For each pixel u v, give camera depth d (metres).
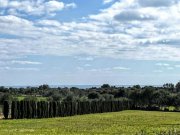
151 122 81.75
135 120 89.25
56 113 108.12
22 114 96.69
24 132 56.16
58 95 143.88
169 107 168.00
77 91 193.75
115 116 109.12
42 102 102.94
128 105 160.62
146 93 175.38
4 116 94.69
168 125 71.88
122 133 54.34
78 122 82.19
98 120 89.69
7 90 178.88
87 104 126.94
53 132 56.69
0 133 53.97
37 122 81.94
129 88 198.00
